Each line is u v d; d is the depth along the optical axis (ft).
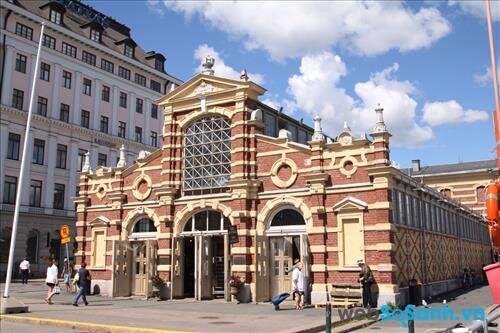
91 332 50.11
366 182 69.67
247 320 55.01
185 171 86.74
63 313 62.18
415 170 187.93
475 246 132.67
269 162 78.59
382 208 67.51
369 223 68.28
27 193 158.61
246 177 79.15
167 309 67.05
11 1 157.89
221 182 82.43
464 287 108.37
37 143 164.35
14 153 156.97
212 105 84.89
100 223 94.07
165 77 216.95
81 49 182.09
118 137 192.65
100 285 91.86
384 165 67.97
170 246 84.69
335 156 72.74
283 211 77.00
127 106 200.23
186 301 79.00
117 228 91.76
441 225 98.84
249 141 80.64
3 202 151.23
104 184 95.76
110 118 191.62
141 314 61.26
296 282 67.51
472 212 127.95
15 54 158.71
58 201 169.37
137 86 204.54
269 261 77.00
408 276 73.31
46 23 166.50
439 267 93.04
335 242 70.74
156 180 89.61
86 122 181.98
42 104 166.50
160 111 216.95
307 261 71.46
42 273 158.20
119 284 86.94
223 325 50.98
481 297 85.81
